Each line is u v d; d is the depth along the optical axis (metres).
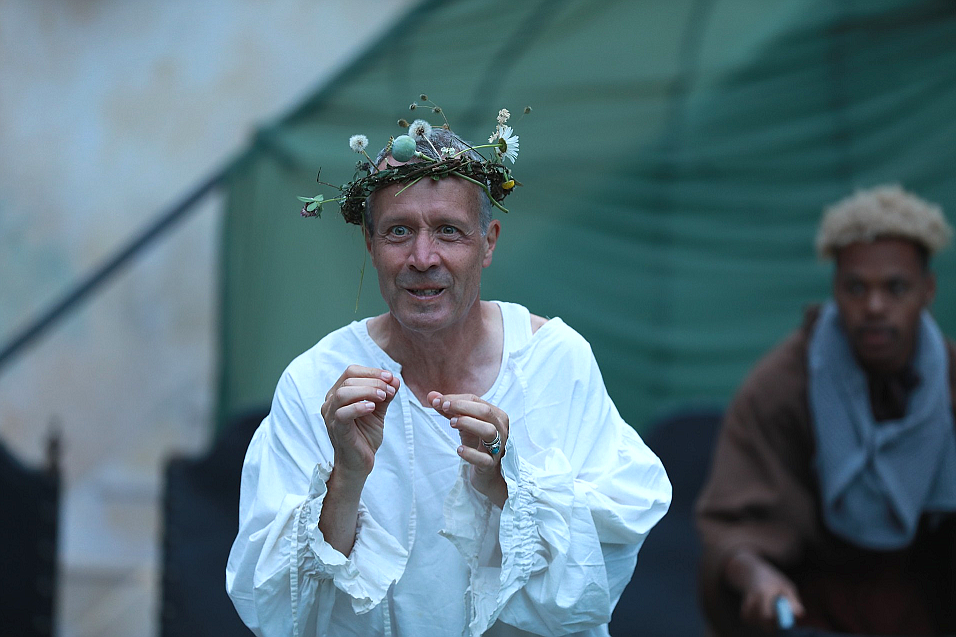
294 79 19.72
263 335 16.22
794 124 16.44
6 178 19.78
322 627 6.27
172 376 19.61
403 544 6.34
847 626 10.91
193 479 13.97
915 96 16.23
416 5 16.78
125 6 19.92
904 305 10.59
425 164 6.03
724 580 10.73
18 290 19.64
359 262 16.16
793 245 16.45
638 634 14.30
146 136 19.81
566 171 16.61
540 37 16.69
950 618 10.94
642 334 16.62
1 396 19.47
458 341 6.46
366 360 6.55
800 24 16.31
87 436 19.48
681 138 16.53
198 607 13.64
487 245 6.49
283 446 6.39
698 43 16.56
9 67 19.86
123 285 19.67
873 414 10.85
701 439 14.72
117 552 19.22
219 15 19.81
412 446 6.41
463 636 6.31
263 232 16.41
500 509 6.19
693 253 16.64
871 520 10.59
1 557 14.04
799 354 11.24
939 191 16.19
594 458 6.52
